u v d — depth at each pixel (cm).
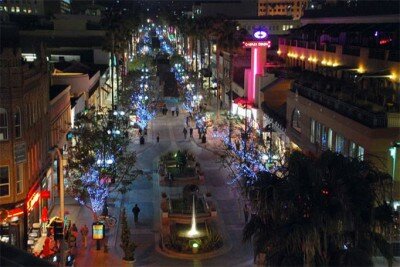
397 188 2827
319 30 6291
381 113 2964
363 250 1692
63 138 4962
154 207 4125
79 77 6444
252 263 3081
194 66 13075
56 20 10612
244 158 4450
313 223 1642
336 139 3562
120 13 8381
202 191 4525
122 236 2934
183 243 3269
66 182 4497
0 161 3191
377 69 4262
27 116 3438
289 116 4800
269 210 1745
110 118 5259
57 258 2859
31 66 4028
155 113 8069
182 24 14525
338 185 1700
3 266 624
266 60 7294
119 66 9975
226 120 6950
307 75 4769
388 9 5078
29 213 3434
